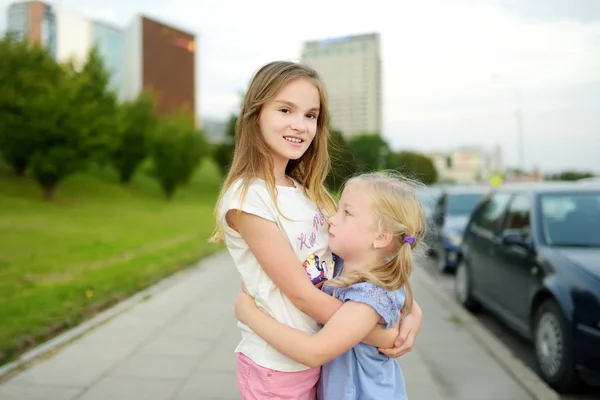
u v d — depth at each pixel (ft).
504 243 16.62
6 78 81.61
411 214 5.02
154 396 11.87
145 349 15.29
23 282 24.16
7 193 81.35
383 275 4.85
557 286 13.29
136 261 31.40
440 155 483.10
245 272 5.10
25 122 79.77
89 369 13.48
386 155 278.46
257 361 4.96
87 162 86.58
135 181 140.56
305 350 4.52
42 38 129.18
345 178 6.72
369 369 4.94
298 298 4.71
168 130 125.29
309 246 5.12
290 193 5.33
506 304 17.22
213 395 11.99
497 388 12.73
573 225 15.74
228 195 5.08
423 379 13.37
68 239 42.29
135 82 226.99
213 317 19.24
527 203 17.43
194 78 256.32
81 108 84.99
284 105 5.16
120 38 227.40
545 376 13.66
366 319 4.58
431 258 40.14
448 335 17.44
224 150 162.20
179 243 43.50
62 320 17.46
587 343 12.16
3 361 13.73
